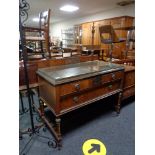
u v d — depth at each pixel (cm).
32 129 156
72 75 131
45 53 252
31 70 174
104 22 519
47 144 145
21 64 167
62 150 138
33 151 136
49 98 140
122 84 187
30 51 246
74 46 579
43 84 150
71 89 131
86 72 142
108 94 171
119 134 160
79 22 725
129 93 217
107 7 511
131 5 472
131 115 197
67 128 170
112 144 145
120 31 458
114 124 177
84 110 209
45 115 193
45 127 169
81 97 144
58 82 121
